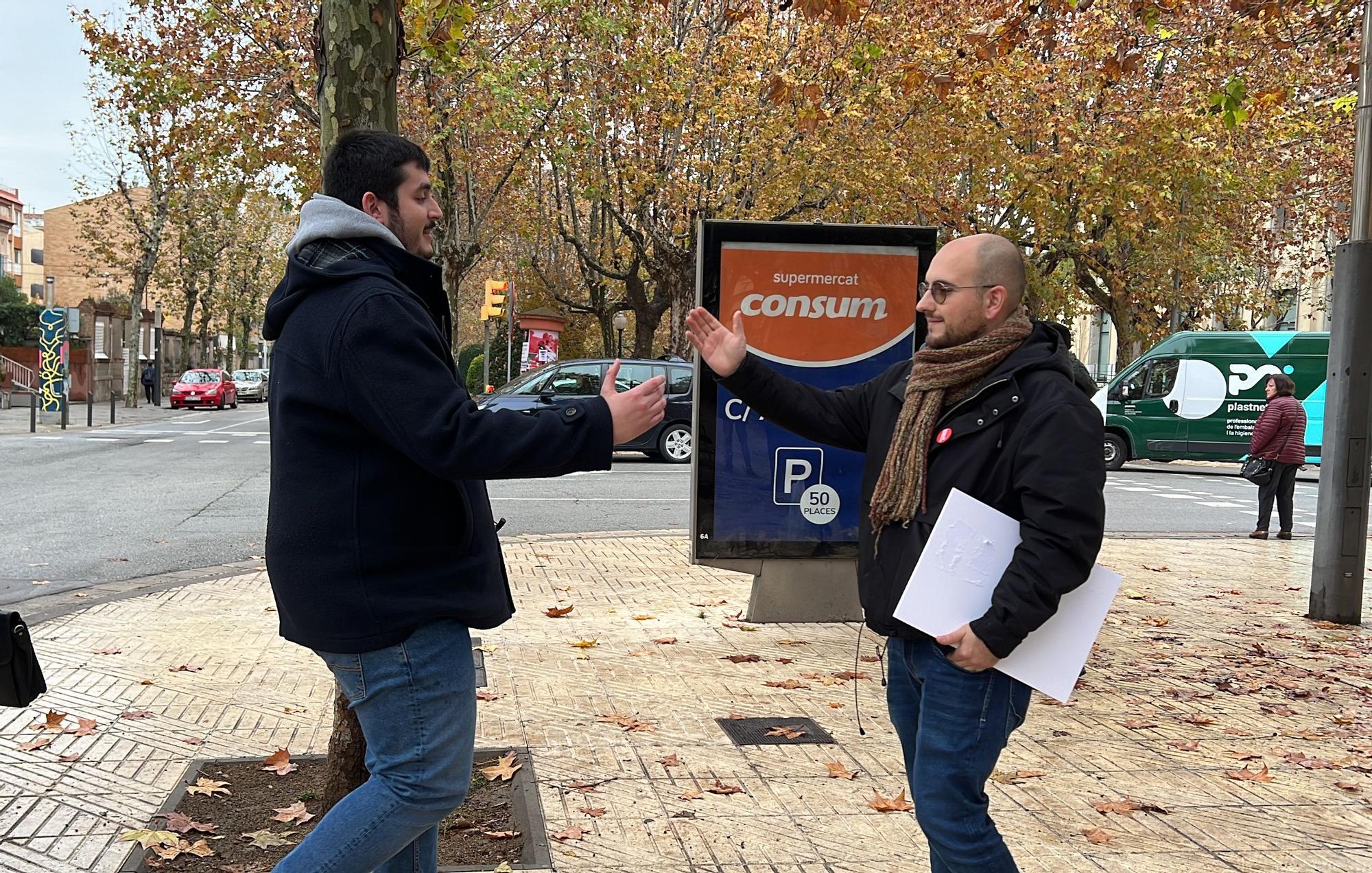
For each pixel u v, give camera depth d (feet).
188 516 38.63
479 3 50.90
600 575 29.25
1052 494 7.54
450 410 7.16
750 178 76.74
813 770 14.38
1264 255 91.04
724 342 9.21
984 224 78.13
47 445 68.44
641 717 16.67
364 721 7.85
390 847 7.77
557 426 7.24
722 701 17.62
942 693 8.10
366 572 7.47
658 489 50.93
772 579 23.25
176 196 118.42
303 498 7.52
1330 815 13.19
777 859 11.58
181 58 64.85
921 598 7.95
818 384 21.79
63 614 23.47
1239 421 68.08
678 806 13.03
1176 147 67.62
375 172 8.00
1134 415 70.28
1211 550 36.99
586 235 110.32
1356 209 24.76
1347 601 25.25
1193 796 13.74
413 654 7.62
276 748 14.96
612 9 69.00
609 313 115.96
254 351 227.61
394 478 7.50
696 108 76.48
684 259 84.74
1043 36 27.07
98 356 143.54
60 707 16.74
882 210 76.79
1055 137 72.54
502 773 13.87
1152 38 48.49
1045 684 7.85
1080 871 11.44
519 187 82.74
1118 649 22.34
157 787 13.42
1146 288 83.61
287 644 20.93
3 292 163.43
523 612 24.61
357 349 7.26
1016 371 8.03
